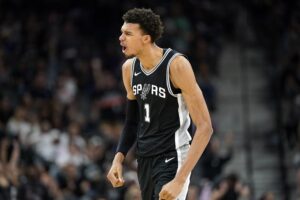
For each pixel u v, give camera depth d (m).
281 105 27.50
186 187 8.55
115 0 31.00
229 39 31.70
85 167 21.38
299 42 30.17
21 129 22.33
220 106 29.19
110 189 20.59
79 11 30.61
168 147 8.58
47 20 29.62
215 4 31.86
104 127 24.70
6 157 19.19
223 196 19.50
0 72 26.00
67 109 24.77
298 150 25.02
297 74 28.25
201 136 8.34
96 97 26.97
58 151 21.94
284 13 31.66
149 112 8.63
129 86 8.97
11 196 17.20
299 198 22.05
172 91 8.49
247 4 31.45
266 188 25.50
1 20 29.16
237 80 30.22
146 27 8.48
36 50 28.12
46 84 26.34
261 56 31.00
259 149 27.16
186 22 30.34
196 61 29.09
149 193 8.71
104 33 30.33
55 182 20.28
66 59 28.17
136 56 8.61
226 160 23.27
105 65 28.62
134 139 9.19
